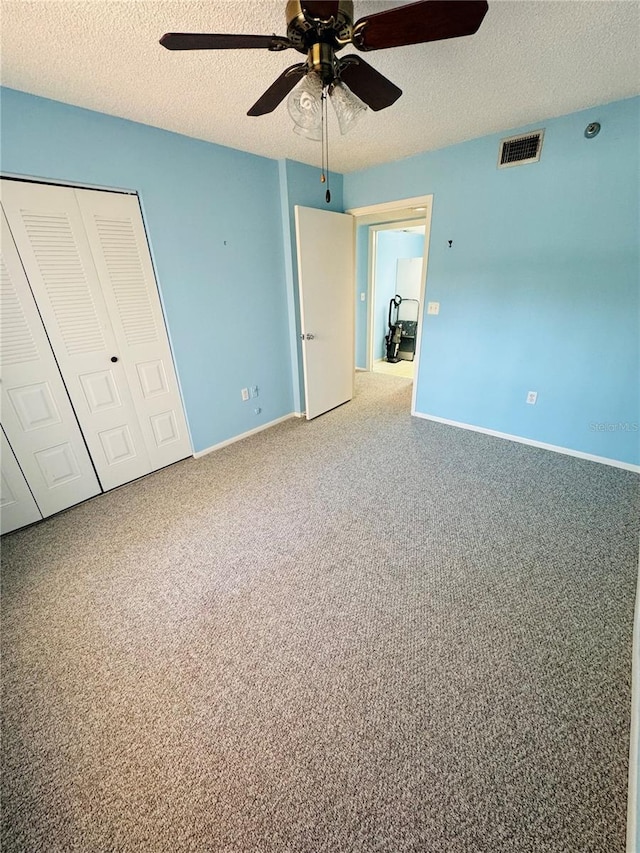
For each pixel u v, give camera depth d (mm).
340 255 3463
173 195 2338
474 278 2850
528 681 1269
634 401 2424
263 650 1407
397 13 896
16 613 1590
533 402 2859
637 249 2180
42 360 2049
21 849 925
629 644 1381
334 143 2533
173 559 1884
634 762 1007
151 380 2561
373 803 984
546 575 1708
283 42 1059
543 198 2389
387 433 3287
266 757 1086
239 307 2969
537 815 951
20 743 1137
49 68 1510
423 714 1183
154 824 959
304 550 1916
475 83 1751
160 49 1409
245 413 3273
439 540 1956
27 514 2145
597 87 1815
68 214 1965
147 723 1181
